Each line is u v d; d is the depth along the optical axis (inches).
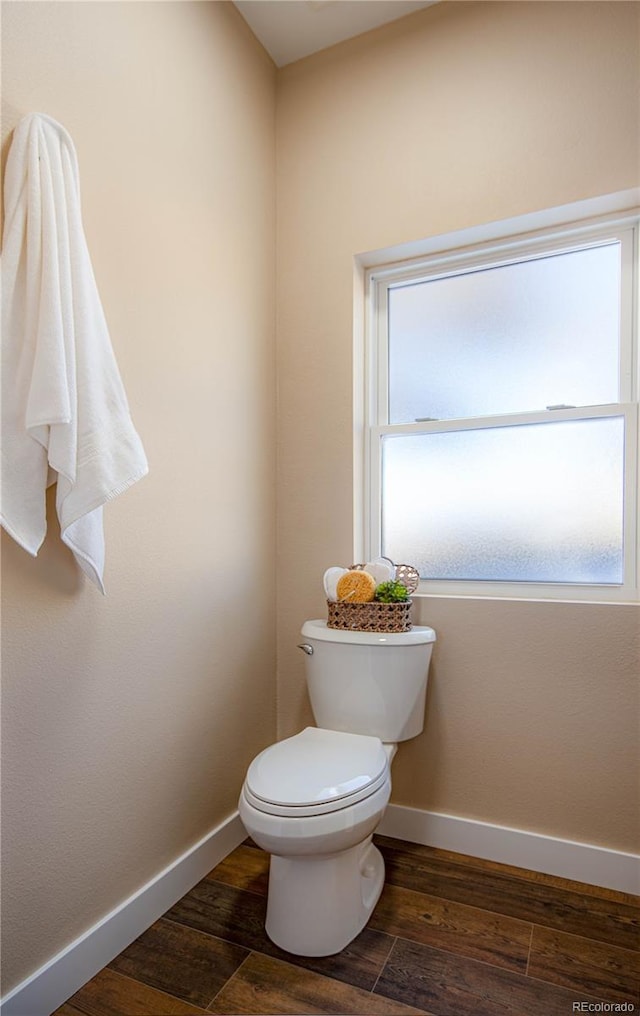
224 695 69.4
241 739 72.6
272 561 80.4
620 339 68.1
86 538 46.5
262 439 78.4
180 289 62.7
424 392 79.1
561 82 66.2
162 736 59.2
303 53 80.9
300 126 81.3
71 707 48.8
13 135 44.2
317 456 79.1
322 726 68.3
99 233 52.4
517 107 68.3
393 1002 47.1
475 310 76.5
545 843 65.4
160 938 54.3
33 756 45.5
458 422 75.7
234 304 72.3
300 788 50.3
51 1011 45.7
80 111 50.5
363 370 80.7
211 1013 45.8
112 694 53.1
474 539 74.9
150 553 58.0
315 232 79.9
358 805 50.3
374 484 80.3
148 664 57.4
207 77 67.8
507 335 74.5
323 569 78.5
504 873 65.2
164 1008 46.3
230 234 71.7
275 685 81.0
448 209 71.6
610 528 67.9
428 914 57.9
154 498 58.6
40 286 43.4
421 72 73.6
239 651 72.5
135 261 56.6
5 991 42.9
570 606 65.4
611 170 63.8
